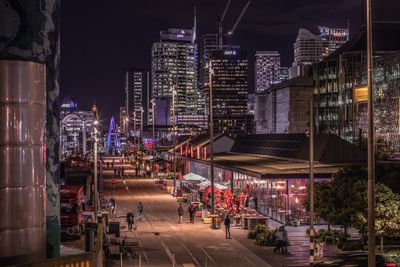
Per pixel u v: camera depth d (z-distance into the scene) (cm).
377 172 5600
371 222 2116
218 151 10019
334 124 19025
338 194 4072
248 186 6312
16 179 1808
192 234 4809
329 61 19288
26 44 1980
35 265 1630
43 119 1902
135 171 13150
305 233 4822
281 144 7650
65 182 7431
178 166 11669
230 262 3641
